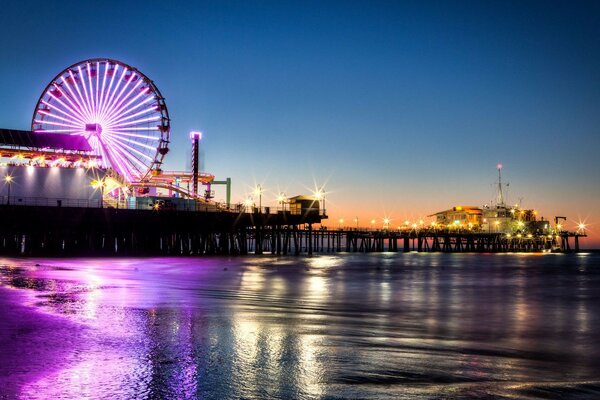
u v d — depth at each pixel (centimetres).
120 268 4994
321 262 7612
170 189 9244
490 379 1299
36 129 8150
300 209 8869
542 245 17325
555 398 1157
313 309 2534
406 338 1817
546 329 2108
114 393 1137
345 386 1209
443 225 16525
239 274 4756
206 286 3581
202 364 1378
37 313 2120
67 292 2886
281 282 4078
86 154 7800
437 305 2839
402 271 5928
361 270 5956
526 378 1323
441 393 1170
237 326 1939
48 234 7075
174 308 2395
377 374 1316
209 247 8856
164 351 1513
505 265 7669
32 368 1311
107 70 8262
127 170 8250
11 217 6488
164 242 8425
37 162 7569
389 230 14738
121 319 2038
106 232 7462
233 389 1176
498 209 16412
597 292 3684
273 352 1528
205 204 8556
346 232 14075
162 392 1148
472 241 15962
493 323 2238
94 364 1359
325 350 1569
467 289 3816
